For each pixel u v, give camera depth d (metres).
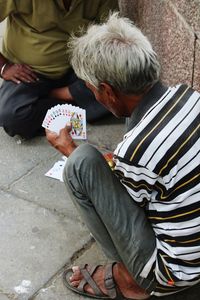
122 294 2.43
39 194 3.08
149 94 2.00
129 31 1.99
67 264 2.66
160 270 2.14
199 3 2.64
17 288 2.55
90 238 2.79
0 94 3.49
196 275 2.11
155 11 3.29
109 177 2.17
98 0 3.35
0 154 3.40
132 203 2.15
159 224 2.09
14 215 2.94
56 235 2.81
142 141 1.93
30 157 3.36
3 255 2.71
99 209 2.17
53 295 2.51
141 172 1.96
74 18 3.33
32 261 2.68
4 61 3.51
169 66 3.17
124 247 2.19
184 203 1.99
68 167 2.20
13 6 3.22
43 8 3.24
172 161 1.93
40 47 3.38
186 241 2.04
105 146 3.46
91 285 2.47
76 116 2.82
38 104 3.46
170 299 2.46
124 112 2.09
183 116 1.97
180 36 2.93
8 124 3.43
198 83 2.81
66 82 3.58
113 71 1.94
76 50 2.04
